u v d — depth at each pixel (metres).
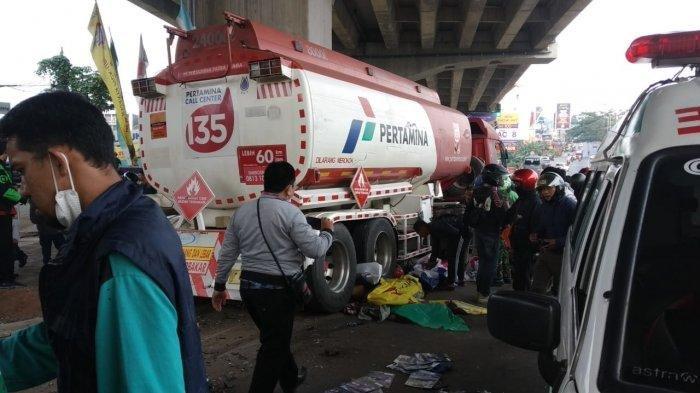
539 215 5.68
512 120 90.94
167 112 6.09
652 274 1.70
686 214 1.73
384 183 8.02
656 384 1.52
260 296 3.54
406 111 8.10
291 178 3.74
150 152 6.25
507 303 1.91
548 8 18.98
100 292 1.21
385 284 6.65
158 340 1.21
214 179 5.91
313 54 6.50
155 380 1.19
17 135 1.33
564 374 1.75
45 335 1.63
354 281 6.61
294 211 3.58
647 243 1.73
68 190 1.33
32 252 10.63
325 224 3.95
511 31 19.11
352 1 18.09
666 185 1.76
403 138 7.79
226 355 4.94
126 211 1.32
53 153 1.31
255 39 5.66
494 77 33.19
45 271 1.31
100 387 1.21
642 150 1.83
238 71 5.68
